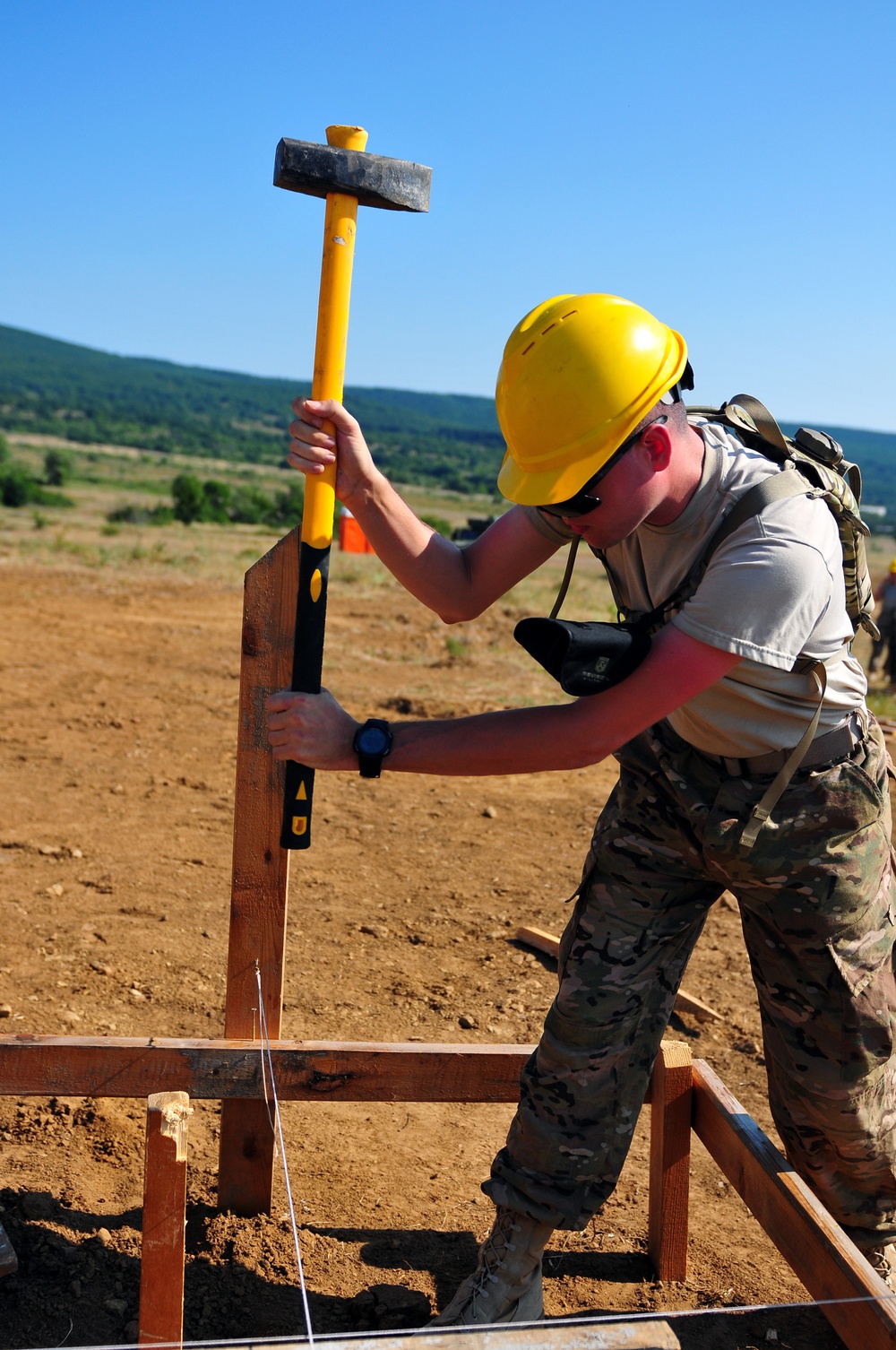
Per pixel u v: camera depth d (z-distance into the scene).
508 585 2.43
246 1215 2.77
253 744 2.48
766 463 2.05
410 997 4.20
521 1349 1.59
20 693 8.96
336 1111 3.44
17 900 4.84
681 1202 2.63
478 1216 2.89
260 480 129.12
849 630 2.06
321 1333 2.42
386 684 10.53
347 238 2.09
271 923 2.53
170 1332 2.11
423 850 5.96
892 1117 2.27
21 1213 2.74
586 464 1.97
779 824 2.12
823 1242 1.98
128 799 6.41
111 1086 2.45
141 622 13.44
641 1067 2.34
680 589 2.06
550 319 2.04
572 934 2.35
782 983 2.23
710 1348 2.46
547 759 1.99
